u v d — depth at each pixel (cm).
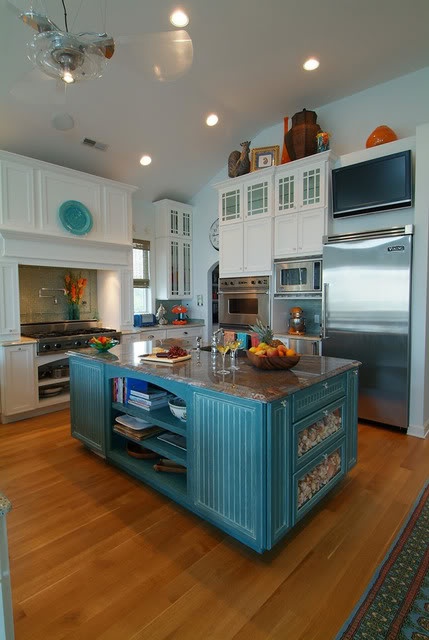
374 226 370
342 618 142
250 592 155
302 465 190
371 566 170
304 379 195
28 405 381
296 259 412
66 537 193
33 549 183
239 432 175
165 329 530
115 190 459
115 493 237
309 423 193
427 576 163
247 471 173
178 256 574
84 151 420
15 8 161
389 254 332
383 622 140
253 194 451
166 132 434
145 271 562
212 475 191
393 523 201
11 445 313
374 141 360
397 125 376
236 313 477
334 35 307
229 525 185
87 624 141
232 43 315
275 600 151
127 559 176
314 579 162
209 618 143
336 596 153
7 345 362
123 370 248
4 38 282
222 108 422
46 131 377
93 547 185
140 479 254
